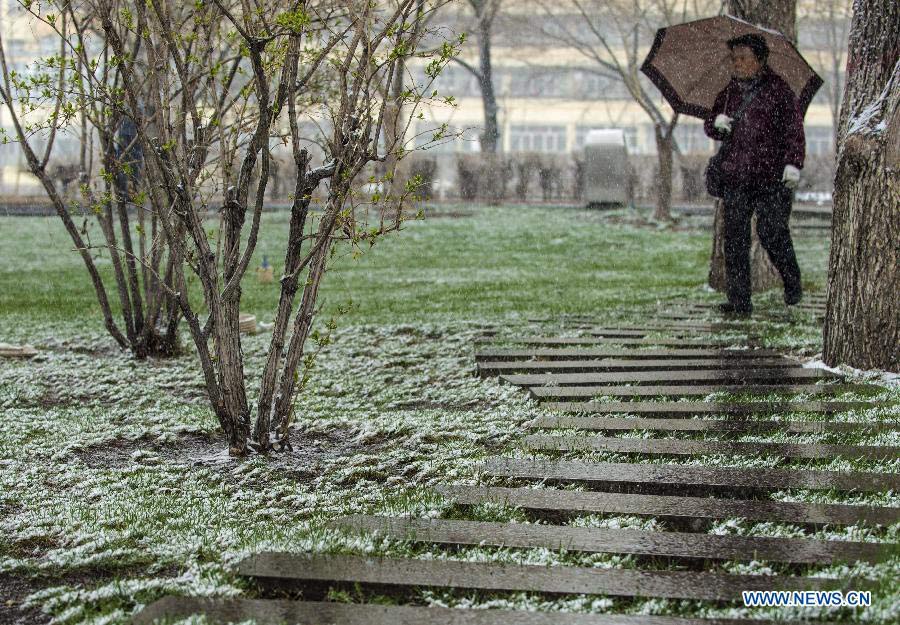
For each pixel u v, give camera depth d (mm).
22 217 25594
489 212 27750
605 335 8820
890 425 5543
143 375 7656
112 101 5199
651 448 5207
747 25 9281
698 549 3818
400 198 5113
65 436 5926
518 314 10305
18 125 6957
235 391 5371
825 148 54250
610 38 48969
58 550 4078
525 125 56375
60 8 6047
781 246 9742
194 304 11203
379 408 6641
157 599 3561
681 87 10102
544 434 5562
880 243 6828
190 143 5891
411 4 4891
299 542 3975
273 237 20781
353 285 13523
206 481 5059
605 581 3527
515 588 3479
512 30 35625
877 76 6852
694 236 21859
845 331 7082
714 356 7684
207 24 5664
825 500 4379
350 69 5219
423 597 3490
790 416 5879
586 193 29094
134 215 22656
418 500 4488
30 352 8414
